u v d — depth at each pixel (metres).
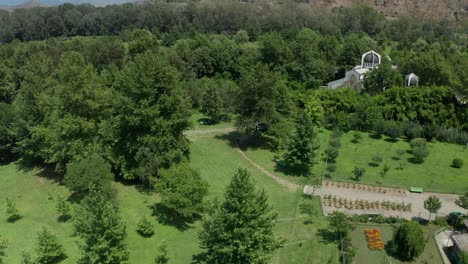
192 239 48.81
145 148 58.28
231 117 91.56
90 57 111.75
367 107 82.50
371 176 64.81
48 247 43.06
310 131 63.94
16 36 160.88
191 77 109.25
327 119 84.69
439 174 66.06
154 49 106.12
